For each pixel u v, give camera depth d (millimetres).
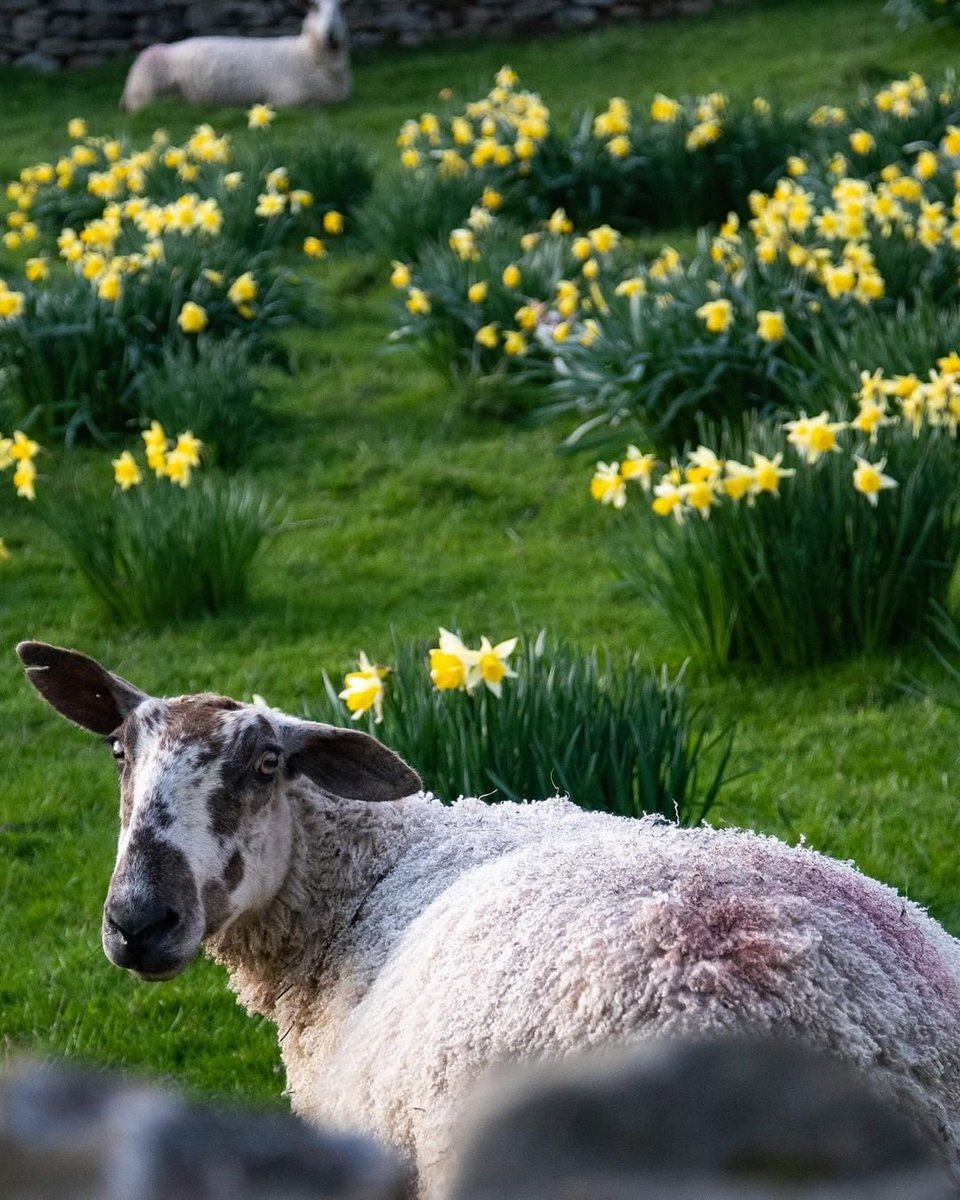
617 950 3162
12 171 24797
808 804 7793
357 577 11852
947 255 14312
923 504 9461
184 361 14375
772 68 26766
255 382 14617
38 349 14812
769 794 7914
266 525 11805
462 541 12391
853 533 9422
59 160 24297
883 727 8703
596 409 14438
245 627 10922
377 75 29688
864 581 9484
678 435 13008
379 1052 3652
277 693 9664
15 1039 6238
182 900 4219
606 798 6484
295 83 28000
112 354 15109
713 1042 643
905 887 6832
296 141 23984
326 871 4785
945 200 16375
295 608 11281
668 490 9219
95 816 8422
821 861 3996
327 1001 4629
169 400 14023
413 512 12906
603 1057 646
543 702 6512
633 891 3453
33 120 28266
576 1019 3080
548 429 14430
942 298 14000
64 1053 5969
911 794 7859
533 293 15680
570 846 3893
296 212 20125
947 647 9633
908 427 9750
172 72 28453
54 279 16484
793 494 9438
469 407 14820
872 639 9570
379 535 12547
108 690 5164
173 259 16266
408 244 19344
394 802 4984
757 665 9625
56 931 7191
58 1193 537
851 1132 586
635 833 4371
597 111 25969
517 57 29938
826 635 9617
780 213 14672
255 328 16328
